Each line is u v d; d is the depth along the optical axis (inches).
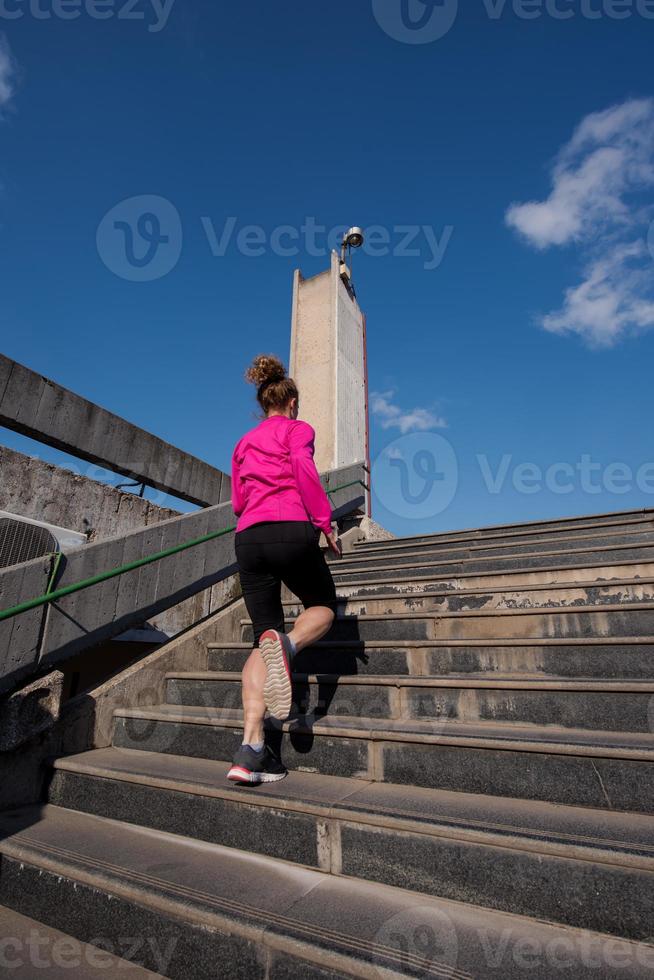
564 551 141.6
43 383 165.2
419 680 82.3
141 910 53.4
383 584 150.7
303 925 46.6
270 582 79.6
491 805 59.3
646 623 92.3
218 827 65.7
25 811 77.0
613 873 46.2
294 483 80.2
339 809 58.3
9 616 80.1
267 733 80.4
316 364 311.1
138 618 111.5
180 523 128.9
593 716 71.6
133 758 83.8
